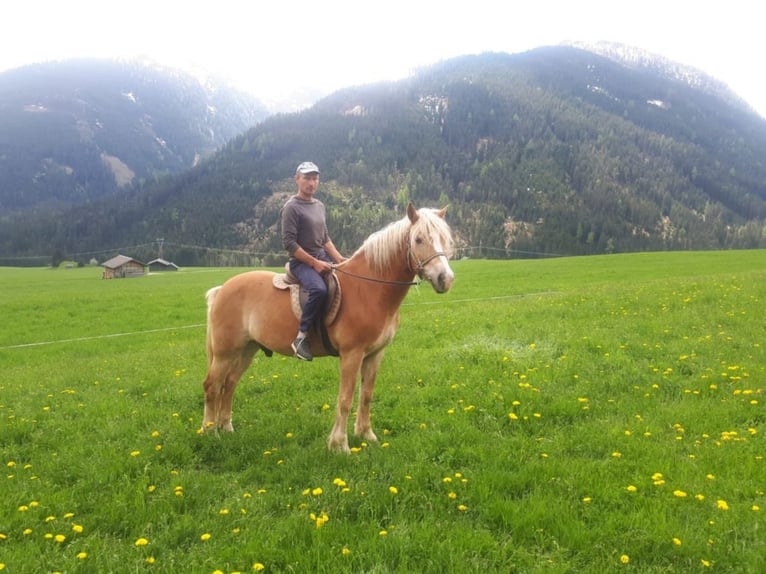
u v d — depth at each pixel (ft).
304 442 24.26
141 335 75.41
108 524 16.72
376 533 15.01
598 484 17.29
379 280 21.53
